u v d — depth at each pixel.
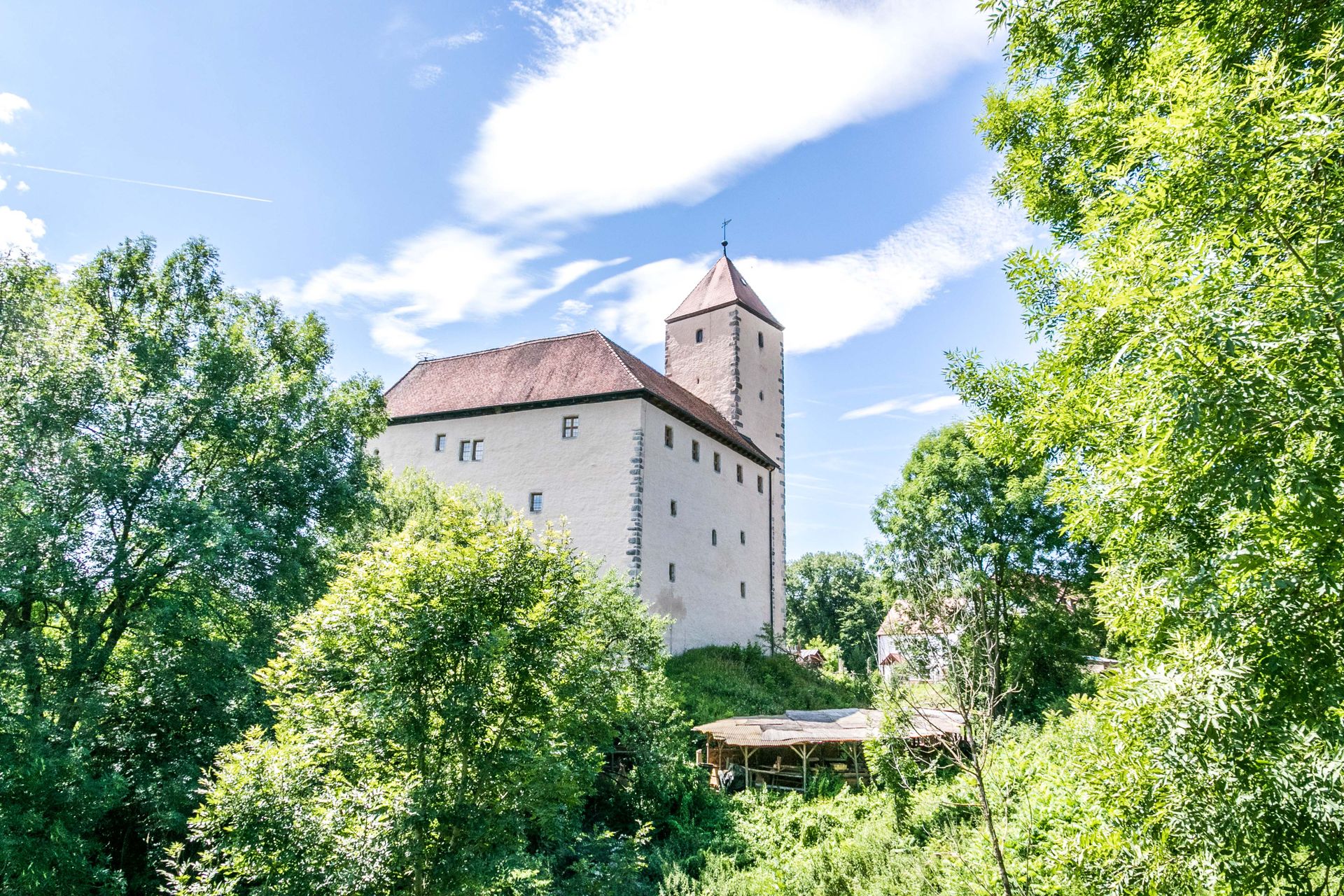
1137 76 7.86
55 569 12.13
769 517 38.50
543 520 28.42
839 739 19.19
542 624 9.09
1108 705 5.99
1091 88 9.68
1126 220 6.25
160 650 14.20
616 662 12.23
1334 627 4.74
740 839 16.67
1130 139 5.96
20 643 12.13
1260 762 5.02
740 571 34.47
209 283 20.02
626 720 17.69
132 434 14.03
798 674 31.56
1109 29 9.41
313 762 8.52
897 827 14.60
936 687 8.90
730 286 39.00
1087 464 6.57
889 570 26.30
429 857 8.49
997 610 22.61
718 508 33.25
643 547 27.17
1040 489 24.50
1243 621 4.98
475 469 30.19
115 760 13.94
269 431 16.00
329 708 8.71
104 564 13.20
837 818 16.67
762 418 39.25
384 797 8.17
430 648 8.58
